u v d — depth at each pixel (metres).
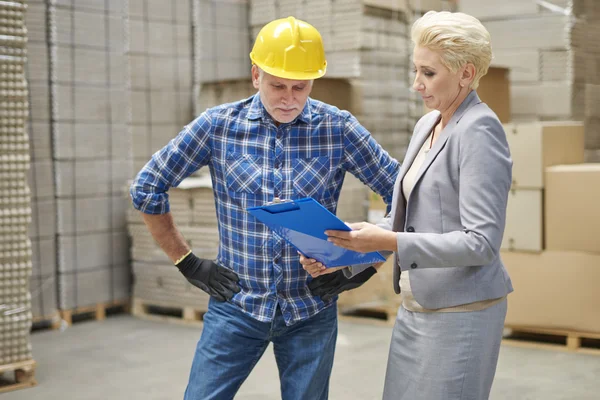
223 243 2.38
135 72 6.30
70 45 5.88
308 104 2.32
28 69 5.68
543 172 4.91
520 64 6.08
